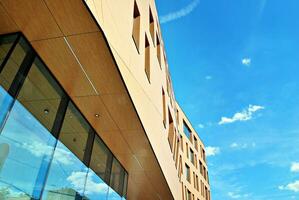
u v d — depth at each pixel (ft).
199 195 117.19
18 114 19.27
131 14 30.37
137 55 31.35
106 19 20.47
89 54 20.98
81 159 28.09
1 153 16.93
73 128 27.25
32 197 19.22
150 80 38.45
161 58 52.70
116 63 21.63
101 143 33.88
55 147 23.43
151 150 35.22
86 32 18.95
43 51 21.40
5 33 20.16
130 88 25.88
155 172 42.04
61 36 19.63
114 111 27.89
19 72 19.92
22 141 19.13
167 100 56.39
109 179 35.42
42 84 22.66
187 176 110.32
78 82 24.22
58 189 22.94
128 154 36.65
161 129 43.37
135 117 28.53
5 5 17.70
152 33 47.06
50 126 23.07
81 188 27.48
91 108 27.66
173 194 53.42
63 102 25.46
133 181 46.52
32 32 19.71
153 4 48.98
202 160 136.15
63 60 21.98
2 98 17.99
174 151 62.39
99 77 23.40
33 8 17.61
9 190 17.08
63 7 17.15
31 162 19.71
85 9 16.85
